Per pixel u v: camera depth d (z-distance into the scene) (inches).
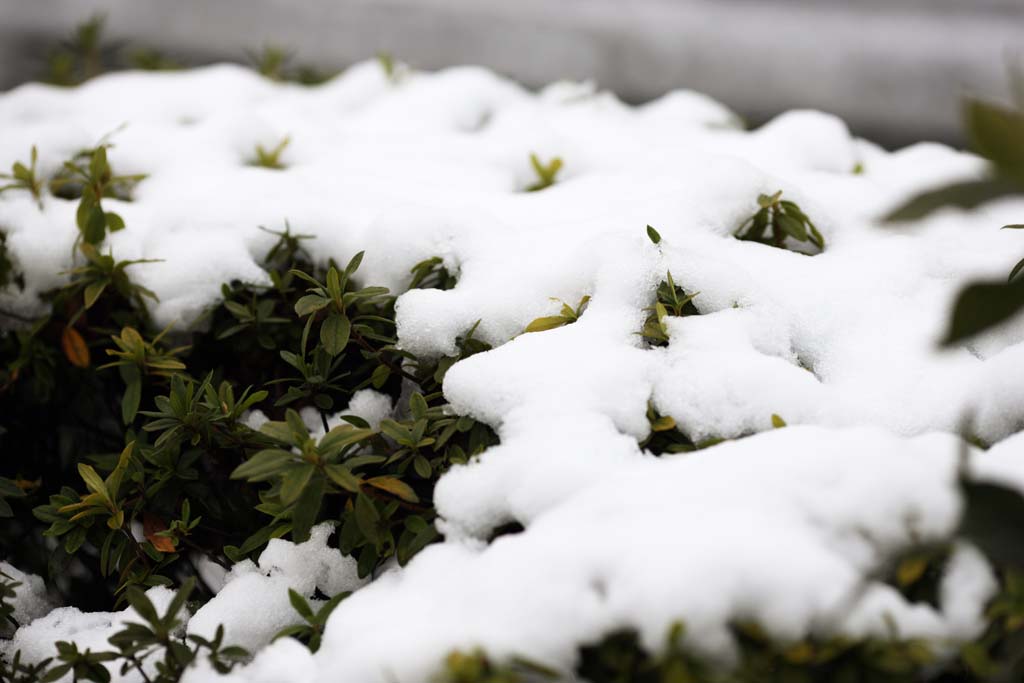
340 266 63.4
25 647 60.1
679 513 55.2
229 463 62.0
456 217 62.7
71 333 63.5
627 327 59.5
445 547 57.1
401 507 59.1
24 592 62.6
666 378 58.4
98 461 61.8
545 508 56.5
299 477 57.0
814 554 54.6
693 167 65.6
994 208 64.9
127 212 65.3
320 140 70.6
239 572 60.2
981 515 53.0
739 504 55.3
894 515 55.1
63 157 67.8
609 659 54.5
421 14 194.9
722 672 54.1
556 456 56.8
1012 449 56.5
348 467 57.8
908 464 55.5
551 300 60.6
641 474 56.2
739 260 61.4
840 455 55.9
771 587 54.2
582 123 70.7
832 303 60.6
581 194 65.0
